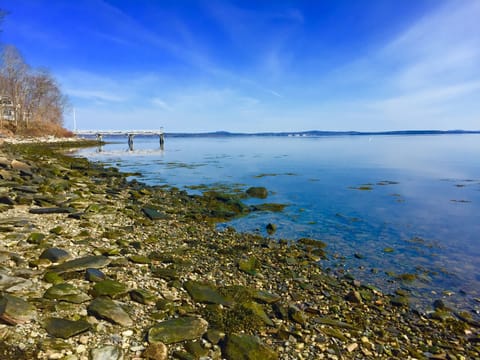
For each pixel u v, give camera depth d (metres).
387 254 11.98
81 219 12.59
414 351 5.99
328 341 5.96
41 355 4.47
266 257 10.88
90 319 5.55
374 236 14.12
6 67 69.62
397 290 9.00
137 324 5.69
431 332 6.82
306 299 7.90
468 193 24.11
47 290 6.26
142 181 29.16
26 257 7.92
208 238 12.62
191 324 5.77
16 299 5.58
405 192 24.52
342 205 20.03
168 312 6.25
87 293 6.45
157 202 19.08
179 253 10.21
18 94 73.00
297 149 86.88
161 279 7.89
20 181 18.52
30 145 57.03
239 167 41.16
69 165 33.16
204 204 19.36
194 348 5.16
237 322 6.16
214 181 29.30
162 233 12.57
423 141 150.75
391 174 34.69
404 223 16.22
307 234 14.23
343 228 15.27
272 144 124.81
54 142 72.19
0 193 15.05
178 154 65.69
